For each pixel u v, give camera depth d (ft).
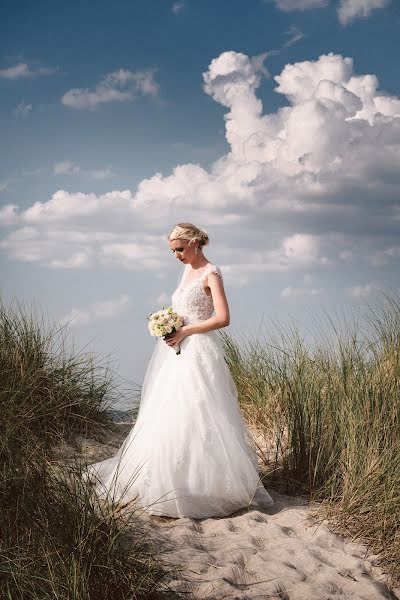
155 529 12.91
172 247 15.29
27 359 17.66
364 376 18.01
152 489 13.84
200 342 14.85
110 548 10.11
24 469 11.50
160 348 15.48
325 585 11.38
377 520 13.87
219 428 14.37
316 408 17.03
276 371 20.33
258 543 12.89
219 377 14.80
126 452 14.65
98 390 19.26
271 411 19.65
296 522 14.16
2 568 9.31
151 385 15.38
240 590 10.84
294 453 16.70
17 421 15.14
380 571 12.32
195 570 11.26
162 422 14.35
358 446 15.47
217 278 14.98
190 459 14.02
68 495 11.00
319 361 18.89
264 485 16.35
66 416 17.76
